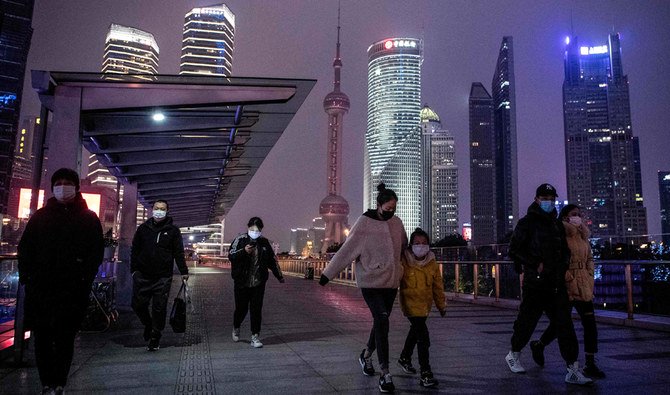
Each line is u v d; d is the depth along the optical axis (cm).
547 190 552
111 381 521
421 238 532
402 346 734
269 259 743
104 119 1024
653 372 573
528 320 562
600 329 906
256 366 594
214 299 1480
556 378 545
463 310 1257
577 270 569
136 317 1055
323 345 736
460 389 499
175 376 543
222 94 867
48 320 438
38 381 523
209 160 1464
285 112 1081
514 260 566
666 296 915
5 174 18675
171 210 2831
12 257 624
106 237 1018
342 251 519
